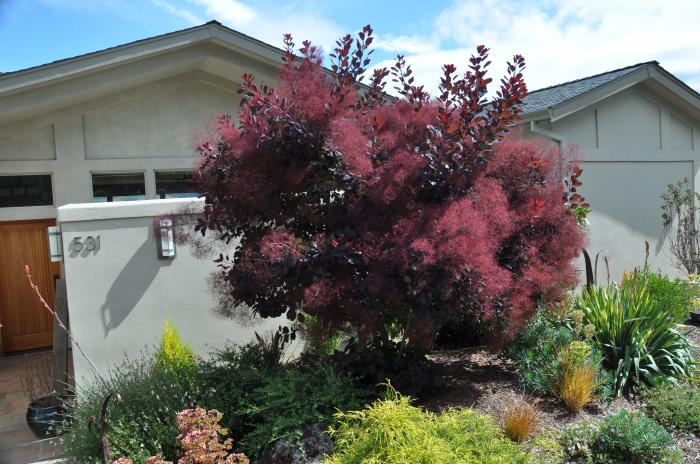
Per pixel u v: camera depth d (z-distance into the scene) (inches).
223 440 181.6
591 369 187.5
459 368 221.3
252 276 183.3
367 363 192.2
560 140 375.6
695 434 173.3
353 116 195.8
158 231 228.7
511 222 182.1
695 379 207.0
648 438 153.9
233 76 368.5
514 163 197.0
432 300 171.0
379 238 171.8
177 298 259.1
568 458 155.3
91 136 351.6
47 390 244.8
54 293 375.6
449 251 156.9
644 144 423.2
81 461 170.7
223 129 193.9
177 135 366.6
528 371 199.6
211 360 222.7
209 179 197.8
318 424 163.9
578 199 208.2
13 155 338.3
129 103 357.7
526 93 173.2
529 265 184.9
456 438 134.3
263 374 194.4
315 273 167.8
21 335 368.8
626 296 230.1
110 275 248.2
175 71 351.6
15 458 207.3
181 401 186.2
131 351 250.2
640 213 425.1
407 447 123.6
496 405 182.5
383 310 188.4
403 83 203.8
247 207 192.5
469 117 173.5
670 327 225.0
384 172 173.9
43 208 355.6
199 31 327.0
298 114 179.2
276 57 343.6
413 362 193.9
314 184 188.2
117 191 363.9
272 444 167.8
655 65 390.3
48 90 310.8
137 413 184.2
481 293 168.7
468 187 180.9
